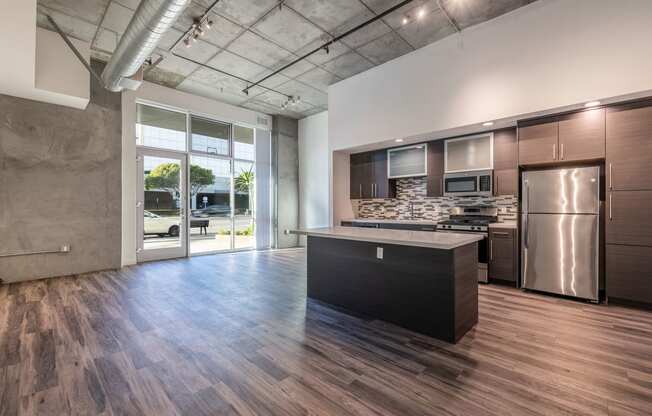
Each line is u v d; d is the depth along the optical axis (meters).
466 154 4.39
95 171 4.66
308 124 7.46
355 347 2.24
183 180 5.94
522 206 3.69
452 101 3.96
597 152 3.17
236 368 1.95
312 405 1.59
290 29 3.83
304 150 7.57
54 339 2.34
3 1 2.18
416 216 5.46
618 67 2.88
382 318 2.74
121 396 1.66
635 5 2.80
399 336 2.43
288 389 1.73
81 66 4.05
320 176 7.18
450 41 3.96
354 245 2.97
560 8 3.17
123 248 5.04
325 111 7.05
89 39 4.07
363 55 4.47
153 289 3.73
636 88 2.80
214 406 1.58
